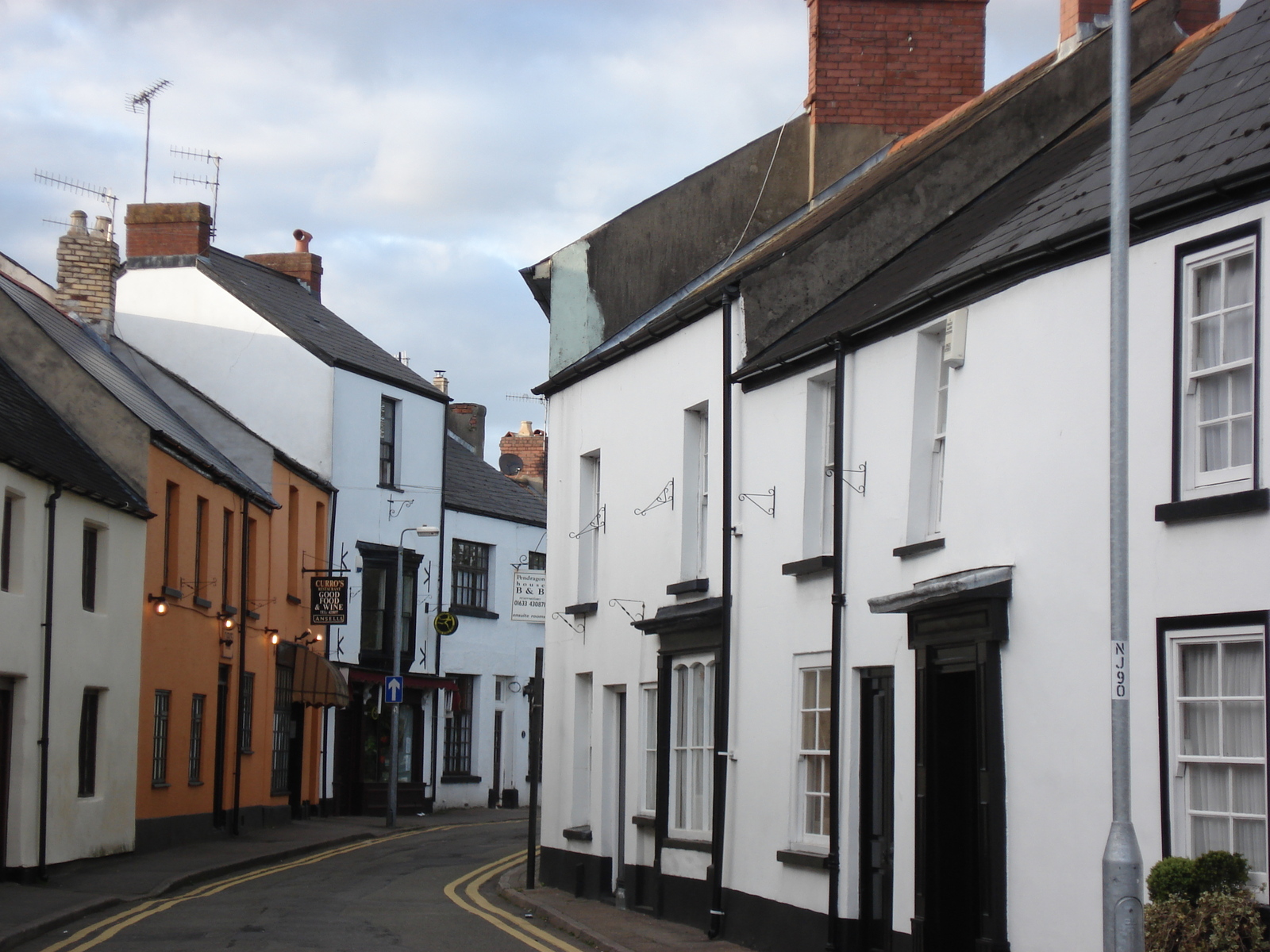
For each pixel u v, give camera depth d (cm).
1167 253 977
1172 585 944
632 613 1842
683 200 2173
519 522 4366
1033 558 1084
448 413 4678
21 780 1883
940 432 1266
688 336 1741
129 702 2255
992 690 1105
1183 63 1495
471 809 4069
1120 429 842
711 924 1532
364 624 3681
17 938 1374
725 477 1609
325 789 3478
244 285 3716
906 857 1234
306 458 3562
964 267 1216
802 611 1440
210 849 2462
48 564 1961
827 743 1380
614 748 1911
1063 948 1014
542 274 2253
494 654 4206
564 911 1700
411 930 1498
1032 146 1639
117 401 2356
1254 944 819
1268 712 870
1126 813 816
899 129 2119
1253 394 909
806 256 1616
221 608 2758
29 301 2644
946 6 2134
